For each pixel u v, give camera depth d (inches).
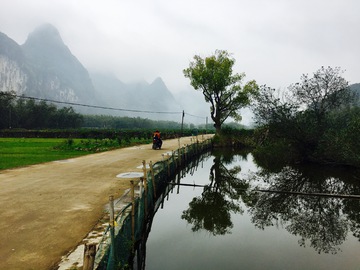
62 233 237.1
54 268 178.7
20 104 3570.4
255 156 1181.1
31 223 261.1
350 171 788.6
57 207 312.3
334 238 340.2
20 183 436.5
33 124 3540.8
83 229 246.4
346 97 860.0
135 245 266.5
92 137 2146.9
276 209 473.7
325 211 456.1
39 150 1024.2
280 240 331.3
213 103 1888.5
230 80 1809.8
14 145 1284.4
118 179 477.4
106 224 257.8
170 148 1165.7
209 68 1796.3
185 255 285.0
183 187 669.9
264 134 1245.1
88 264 124.6
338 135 791.1
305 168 850.1
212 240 329.7
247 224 397.7
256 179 740.7
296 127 874.1
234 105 1865.2
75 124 3932.1
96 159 760.3
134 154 907.4
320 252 296.2
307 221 407.8
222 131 1943.9
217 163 1096.2
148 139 1847.9
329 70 855.7
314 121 884.0
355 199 524.1
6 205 318.7
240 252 295.4
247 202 527.5
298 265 263.0
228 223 400.8
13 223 260.8
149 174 446.0
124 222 239.9
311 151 905.5
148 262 269.3
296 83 882.8
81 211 298.0
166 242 324.8
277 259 276.5
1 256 195.0
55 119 3722.9
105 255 181.8
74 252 200.4
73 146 1113.4
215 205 506.3
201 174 860.0
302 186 636.7
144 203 342.6
